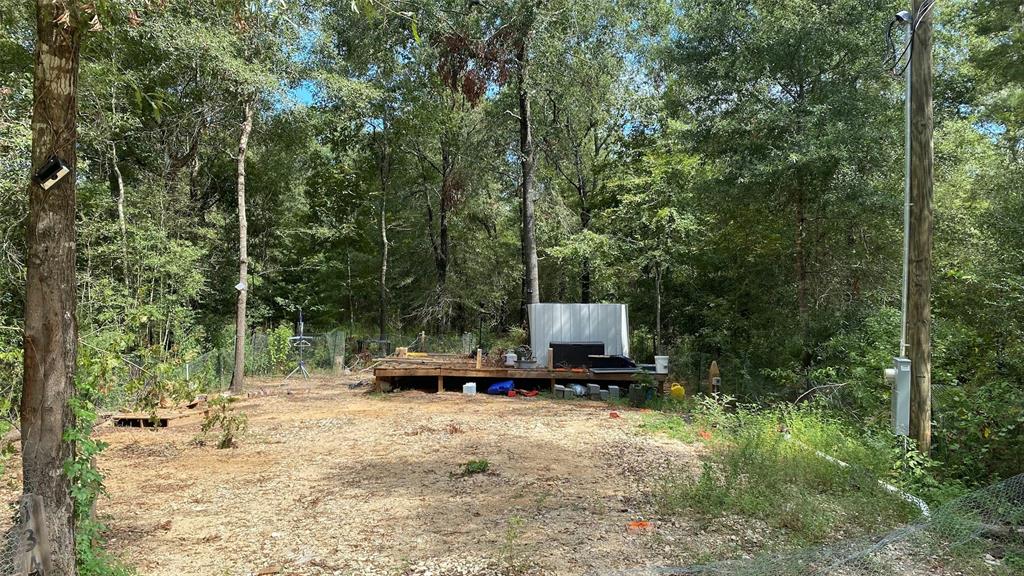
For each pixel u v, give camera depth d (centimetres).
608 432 899
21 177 948
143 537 475
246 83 1385
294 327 2722
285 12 476
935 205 1338
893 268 1431
